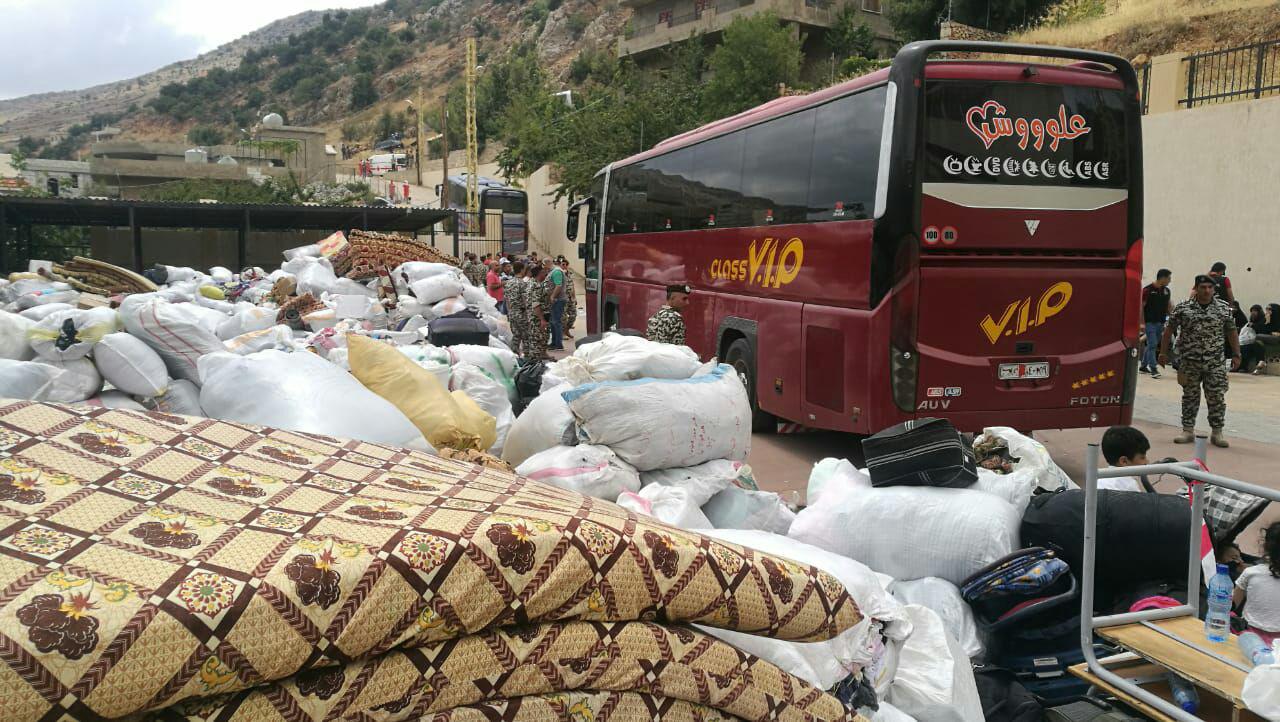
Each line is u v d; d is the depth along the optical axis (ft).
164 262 90.53
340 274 45.75
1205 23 72.54
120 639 4.91
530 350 42.75
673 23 159.84
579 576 6.63
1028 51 22.45
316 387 13.25
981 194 21.79
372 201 164.45
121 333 15.53
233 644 5.23
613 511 8.02
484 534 6.31
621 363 17.30
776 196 27.14
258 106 646.74
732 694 7.62
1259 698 8.70
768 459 27.58
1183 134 51.96
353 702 5.82
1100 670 10.49
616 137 112.06
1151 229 54.03
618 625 7.02
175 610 5.11
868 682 9.65
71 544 5.48
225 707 5.44
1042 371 22.48
